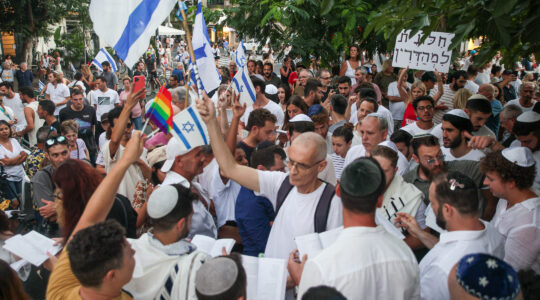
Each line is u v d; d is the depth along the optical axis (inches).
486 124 280.7
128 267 81.0
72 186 115.3
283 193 116.1
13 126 339.3
